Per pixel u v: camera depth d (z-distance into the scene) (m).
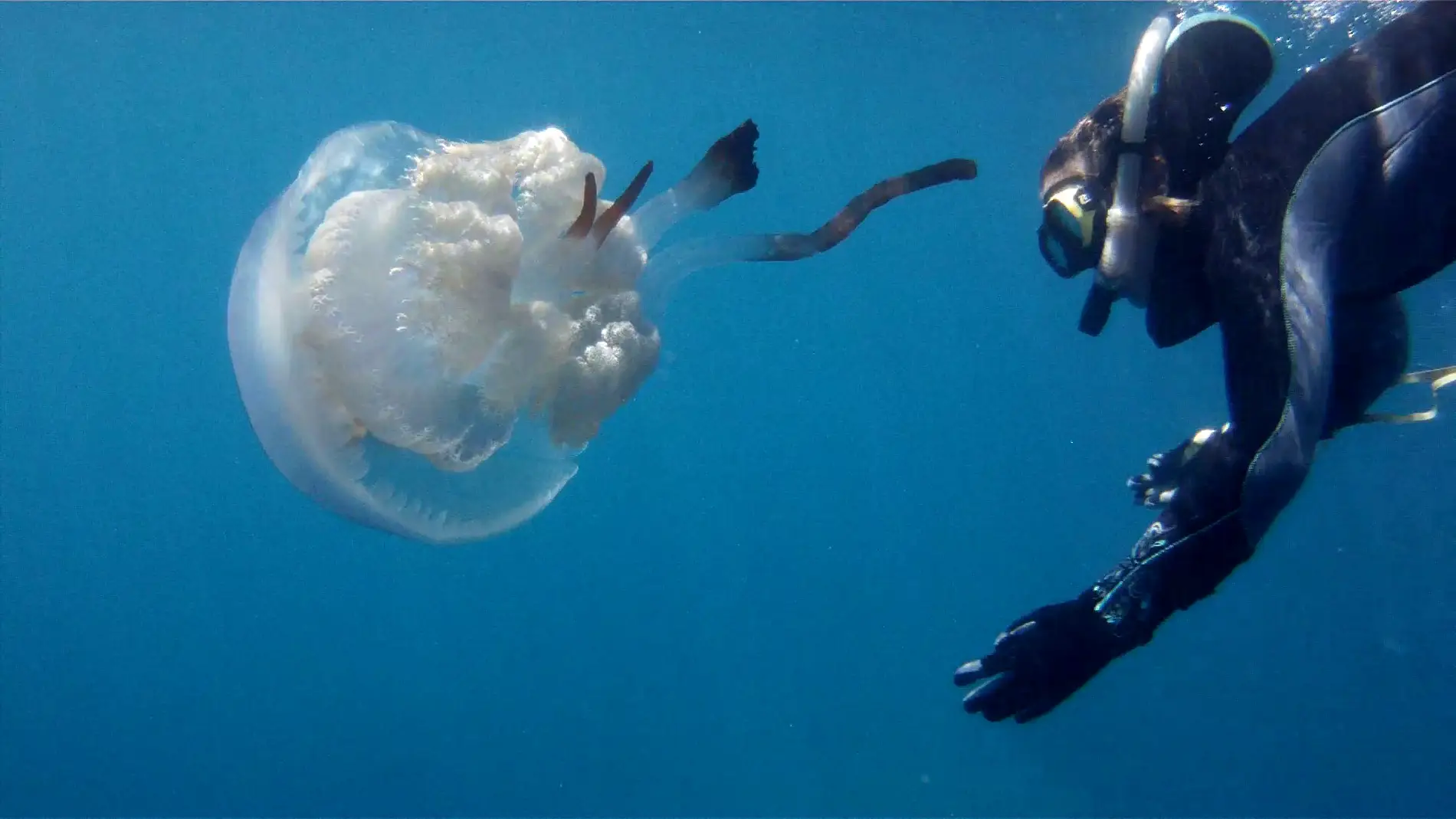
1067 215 2.09
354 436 1.89
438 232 1.83
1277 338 1.69
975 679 1.92
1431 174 1.80
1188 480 1.83
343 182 1.90
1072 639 1.82
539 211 2.00
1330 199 1.79
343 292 1.75
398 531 2.02
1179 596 1.75
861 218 2.18
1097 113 2.15
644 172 1.87
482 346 1.87
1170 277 2.04
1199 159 1.94
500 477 2.22
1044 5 8.84
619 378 2.08
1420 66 1.80
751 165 2.15
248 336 1.91
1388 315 2.22
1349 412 2.35
